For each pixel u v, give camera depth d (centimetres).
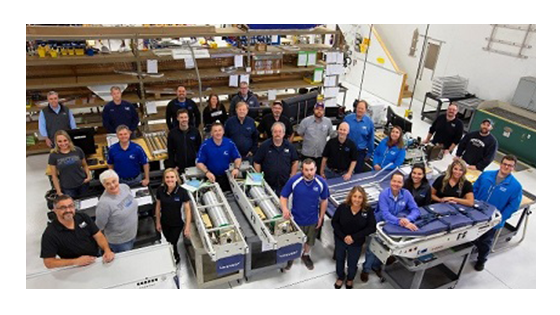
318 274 376
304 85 690
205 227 322
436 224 320
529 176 602
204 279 341
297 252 331
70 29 489
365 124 467
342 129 410
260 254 373
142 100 572
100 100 560
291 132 474
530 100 664
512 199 368
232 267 318
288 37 782
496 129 669
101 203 297
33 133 553
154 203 358
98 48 555
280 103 454
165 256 277
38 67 536
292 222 327
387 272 368
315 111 452
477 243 388
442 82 766
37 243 391
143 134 505
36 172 520
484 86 766
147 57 546
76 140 414
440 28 831
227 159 397
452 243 334
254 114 505
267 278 367
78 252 271
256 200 350
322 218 357
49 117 448
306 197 337
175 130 414
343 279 355
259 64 639
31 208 444
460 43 795
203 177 393
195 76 591
